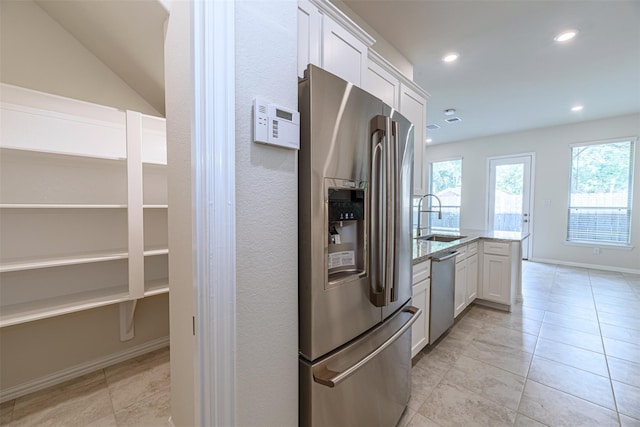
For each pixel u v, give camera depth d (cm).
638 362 218
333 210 114
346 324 117
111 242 215
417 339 212
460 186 669
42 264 166
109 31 173
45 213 190
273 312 94
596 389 187
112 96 218
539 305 341
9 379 179
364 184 122
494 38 259
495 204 620
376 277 127
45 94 177
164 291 216
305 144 102
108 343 217
